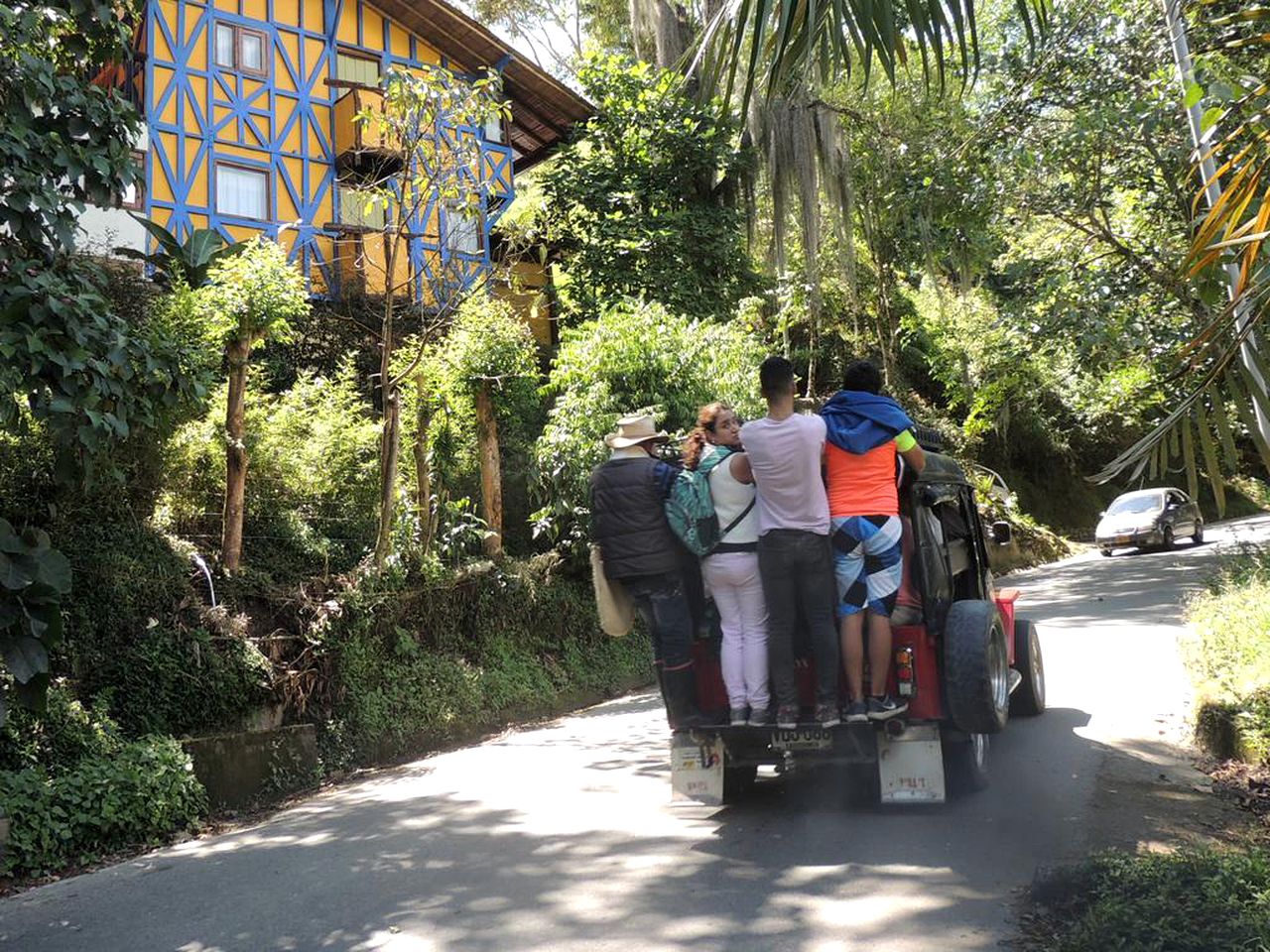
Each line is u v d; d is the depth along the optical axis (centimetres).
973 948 441
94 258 1238
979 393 2466
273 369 1762
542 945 478
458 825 716
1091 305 1797
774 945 459
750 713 648
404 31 2362
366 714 1065
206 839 793
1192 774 728
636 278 2333
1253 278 473
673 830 657
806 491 618
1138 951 393
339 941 506
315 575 1223
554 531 1529
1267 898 417
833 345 3262
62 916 598
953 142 1877
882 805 673
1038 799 675
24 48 711
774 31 443
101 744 827
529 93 2552
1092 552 3553
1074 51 1684
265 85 2150
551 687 1328
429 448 1443
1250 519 4416
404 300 1977
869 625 634
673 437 1530
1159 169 1725
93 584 930
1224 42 645
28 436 946
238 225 2084
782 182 2253
